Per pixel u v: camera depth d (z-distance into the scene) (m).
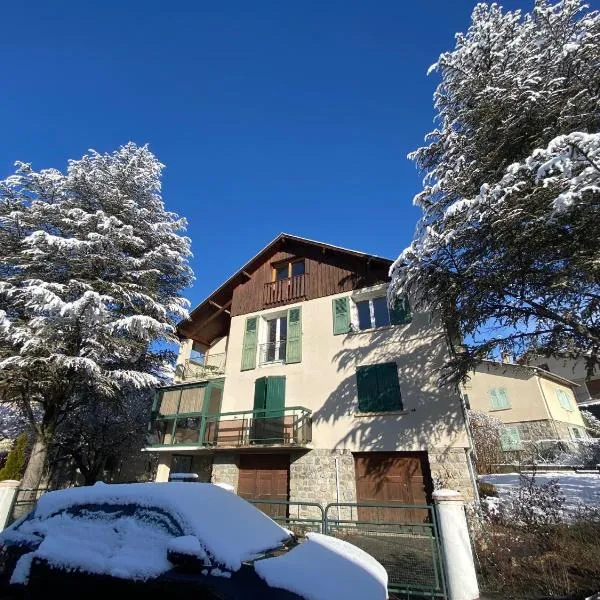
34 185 14.64
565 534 6.49
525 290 8.92
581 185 6.40
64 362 11.81
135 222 16.23
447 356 11.48
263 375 14.41
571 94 8.38
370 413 11.71
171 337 15.72
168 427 14.47
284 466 12.61
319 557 3.53
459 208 7.75
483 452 17.80
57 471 19.30
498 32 9.76
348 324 13.59
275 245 17.36
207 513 3.84
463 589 5.25
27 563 3.93
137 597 3.19
